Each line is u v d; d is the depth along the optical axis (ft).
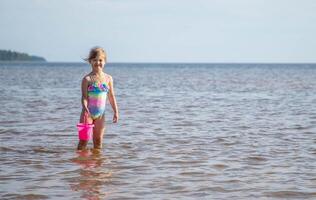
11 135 38.17
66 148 32.81
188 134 39.55
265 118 51.37
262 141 36.22
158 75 239.50
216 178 24.66
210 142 35.60
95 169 26.53
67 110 57.98
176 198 21.07
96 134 32.65
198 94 91.40
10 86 111.34
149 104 68.33
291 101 74.64
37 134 38.81
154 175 25.21
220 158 29.71
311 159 29.66
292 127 44.16
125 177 24.73
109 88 33.30
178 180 24.17
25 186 22.86
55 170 26.25
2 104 64.69
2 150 31.89
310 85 125.80
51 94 86.63
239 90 104.37
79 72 275.18
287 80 162.40
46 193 21.70
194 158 29.66
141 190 22.30
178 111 58.49
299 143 35.45
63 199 20.83
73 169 26.48
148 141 35.91
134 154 30.83
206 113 56.39
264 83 139.23
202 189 22.54
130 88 112.37
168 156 30.22
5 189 22.31
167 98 80.74
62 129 41.70
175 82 148.15
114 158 29.53
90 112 32.32
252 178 24.71
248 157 30.09
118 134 39.27
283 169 26.84
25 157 29.71
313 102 72.59
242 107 64.39
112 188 22.62
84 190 22.24
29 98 76.28
